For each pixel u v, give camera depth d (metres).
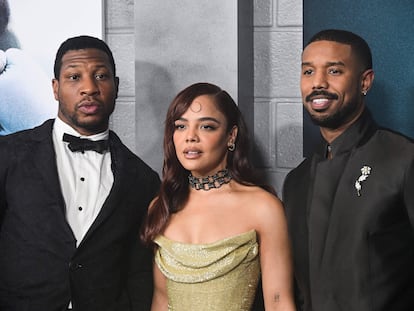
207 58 2.76
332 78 2.20
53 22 2.98
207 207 2.18
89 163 2.35
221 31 2.74
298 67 2.86
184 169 2.22
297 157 2.88
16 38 3.00
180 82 2.79
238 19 2.73
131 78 3.01
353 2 2.73
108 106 2.34
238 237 2.10
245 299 2.13
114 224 2.28
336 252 2.13
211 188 2.19
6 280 2.23
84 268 2.22
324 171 2.22
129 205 2.32
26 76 3.00
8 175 2.27
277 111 2.89
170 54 2.80
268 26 2.88
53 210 2.22
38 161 2.28
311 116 2.24
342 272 2.11
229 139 2.20
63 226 2.21
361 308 2.08
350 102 2.20
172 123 2.18
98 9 2.96
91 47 2.33
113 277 2.28
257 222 2.14
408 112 2.69
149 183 2.40
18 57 3.00
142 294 2.34
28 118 3.01
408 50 2.67
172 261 2.14
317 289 2.16
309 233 2.20
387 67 2.70
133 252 2.36
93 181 2.33
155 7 2.80
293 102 2.87
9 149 2.31
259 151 2.91
